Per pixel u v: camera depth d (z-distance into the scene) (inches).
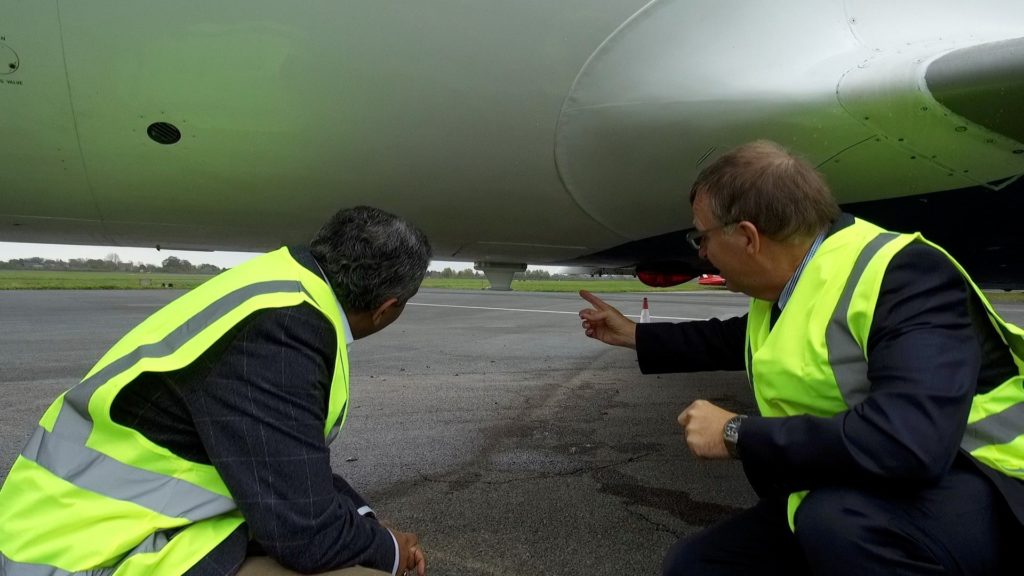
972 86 77.6
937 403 36.3
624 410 158.9
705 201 47.3
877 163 94.4
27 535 39.4
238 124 92.1
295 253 49.0
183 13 80.0
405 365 230.5
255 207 113.7
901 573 39.2
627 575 76.1
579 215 120.3
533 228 128.0
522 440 131.4
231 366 40.9
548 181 108.2
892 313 39.6
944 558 38.9
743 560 51.5
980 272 159.5
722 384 194.9
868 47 90.0
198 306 44.1
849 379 41.3
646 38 90.4
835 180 99.3
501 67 90.8
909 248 41.6
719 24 90.1
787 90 88.9
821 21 90.8
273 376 41.2
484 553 81.6
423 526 89.5
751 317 54.4
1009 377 43.2
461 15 85.7
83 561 38.9
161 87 86.0
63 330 342.0
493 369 222.2
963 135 85.7
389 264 47.5
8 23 77.9
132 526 40.1
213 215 117.6
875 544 39.9
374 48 86.5
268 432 40.7
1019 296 894.4
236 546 43.4
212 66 85.0
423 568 55.2
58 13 77.9
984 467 40.4
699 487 104.8
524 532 87.8
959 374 37.3
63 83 84.0
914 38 90.6
